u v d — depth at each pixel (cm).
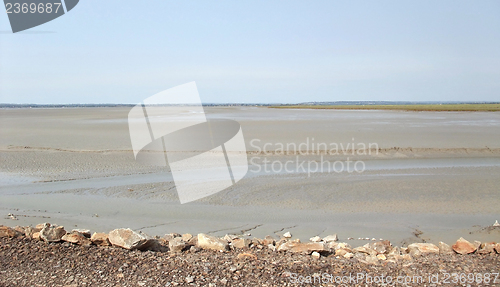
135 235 628
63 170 1578
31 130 3344
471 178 1411
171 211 1046
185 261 571
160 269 535
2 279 488
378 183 1338
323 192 1233
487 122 4322
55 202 1124
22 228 747
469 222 950
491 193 1208
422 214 1017
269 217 998
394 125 3862
